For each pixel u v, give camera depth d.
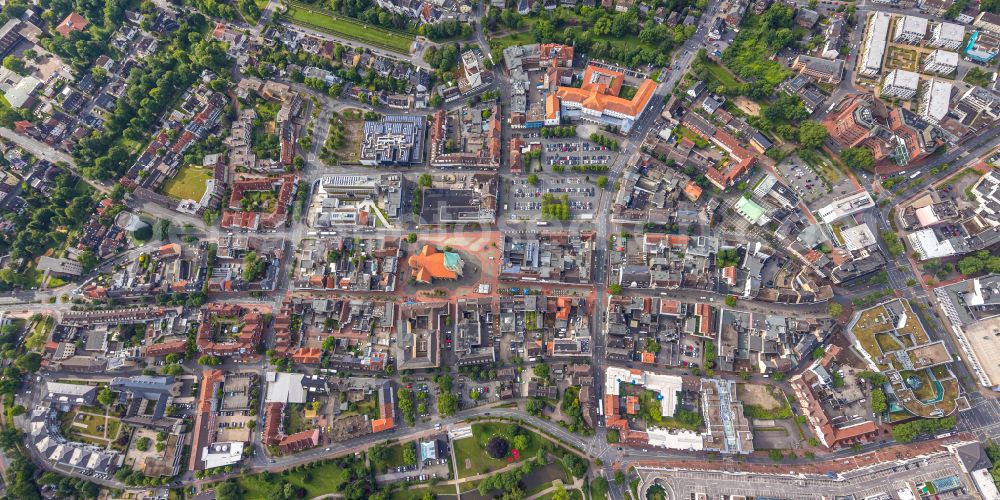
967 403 160.50
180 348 182.88
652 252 184.25
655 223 186.75
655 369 176.88
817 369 168.50
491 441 169.12
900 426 158.62
